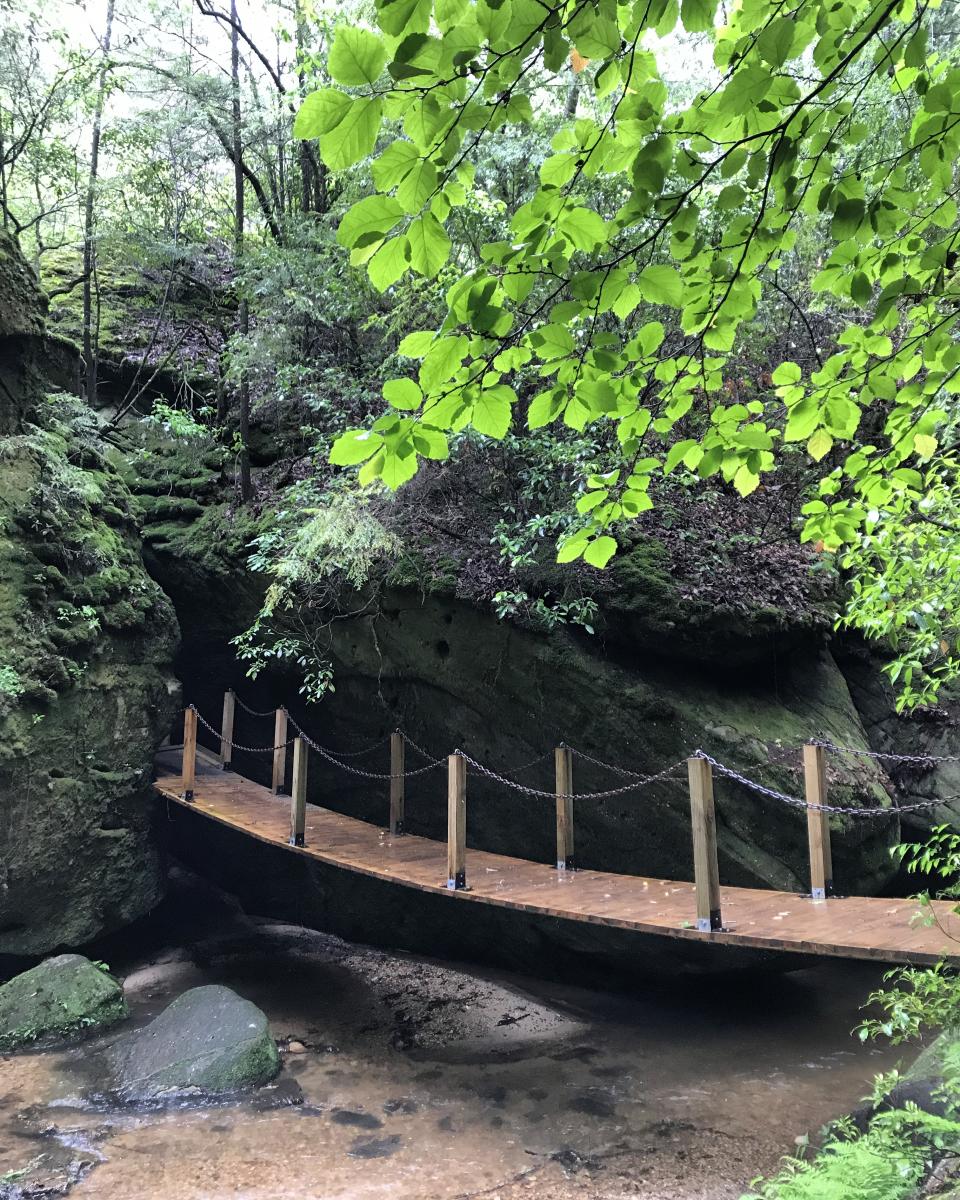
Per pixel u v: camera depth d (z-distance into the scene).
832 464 8.56
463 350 1.98
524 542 8.37
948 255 2.33
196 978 8.94
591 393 2.26
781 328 8.94
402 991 8.60
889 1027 3.82
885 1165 3.41
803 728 7.85
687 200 2.08
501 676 8.43
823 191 2.15
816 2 1.82
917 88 2.06
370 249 1.78
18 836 7.99
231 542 10.21
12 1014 7.22
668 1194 4.84
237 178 11.25
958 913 4.15
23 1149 5.41
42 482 8.95
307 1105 6.11
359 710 9.84
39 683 8.16
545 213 1.94
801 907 5.70
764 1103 5.90
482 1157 5.35
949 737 8.31
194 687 11.54
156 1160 5.29
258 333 10.30
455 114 1.66
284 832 8.14
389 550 8.77
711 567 8.20
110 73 10.91
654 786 7.68
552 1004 8.18
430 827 9.22
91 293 13.62
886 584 4.72
